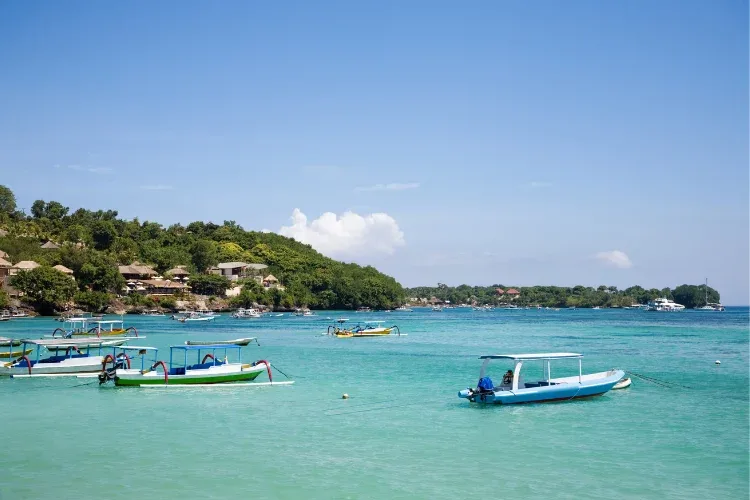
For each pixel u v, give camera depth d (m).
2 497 25.72
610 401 45.59
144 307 197.38
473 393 43.72
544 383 45.91
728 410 42.41
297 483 27.55
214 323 161.25
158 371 55.44
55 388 50.91
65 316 166.50
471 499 25.72
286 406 44.22
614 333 133.12
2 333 110.31
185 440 34.59
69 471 29.11
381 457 31.36
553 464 30.30
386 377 59.50
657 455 31.77
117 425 38.16
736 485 27.45
